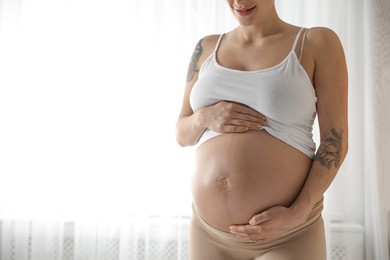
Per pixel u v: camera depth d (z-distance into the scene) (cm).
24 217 197
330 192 183
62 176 196
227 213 107
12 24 200
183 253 190
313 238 105
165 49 193
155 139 192
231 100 110
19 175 198
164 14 194
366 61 183
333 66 105
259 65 109
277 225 98
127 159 193
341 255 184
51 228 197
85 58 196
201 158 113
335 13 183
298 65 104
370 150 181
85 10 196
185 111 127
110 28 195
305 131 108
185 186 191
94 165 195
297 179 104
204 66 118
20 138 199
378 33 182
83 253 194
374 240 180
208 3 191
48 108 198
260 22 111
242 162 105
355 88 186
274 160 104
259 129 106
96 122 195
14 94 200
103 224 194
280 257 104
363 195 188
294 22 186
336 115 104
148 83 193
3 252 198
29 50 198
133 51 194
